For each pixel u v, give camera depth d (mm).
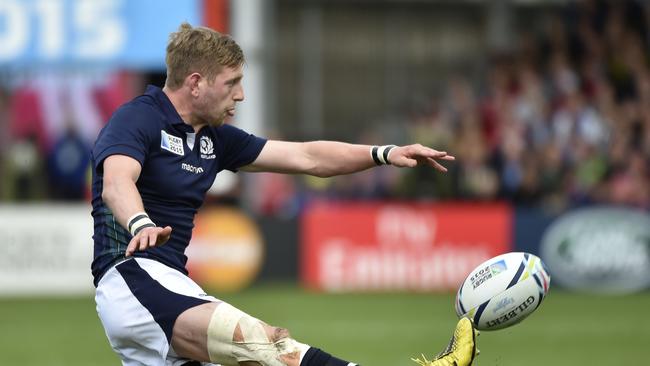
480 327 19266
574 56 71438
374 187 64688
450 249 58031
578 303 53750
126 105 18672
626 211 58250
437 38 77188
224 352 17828
